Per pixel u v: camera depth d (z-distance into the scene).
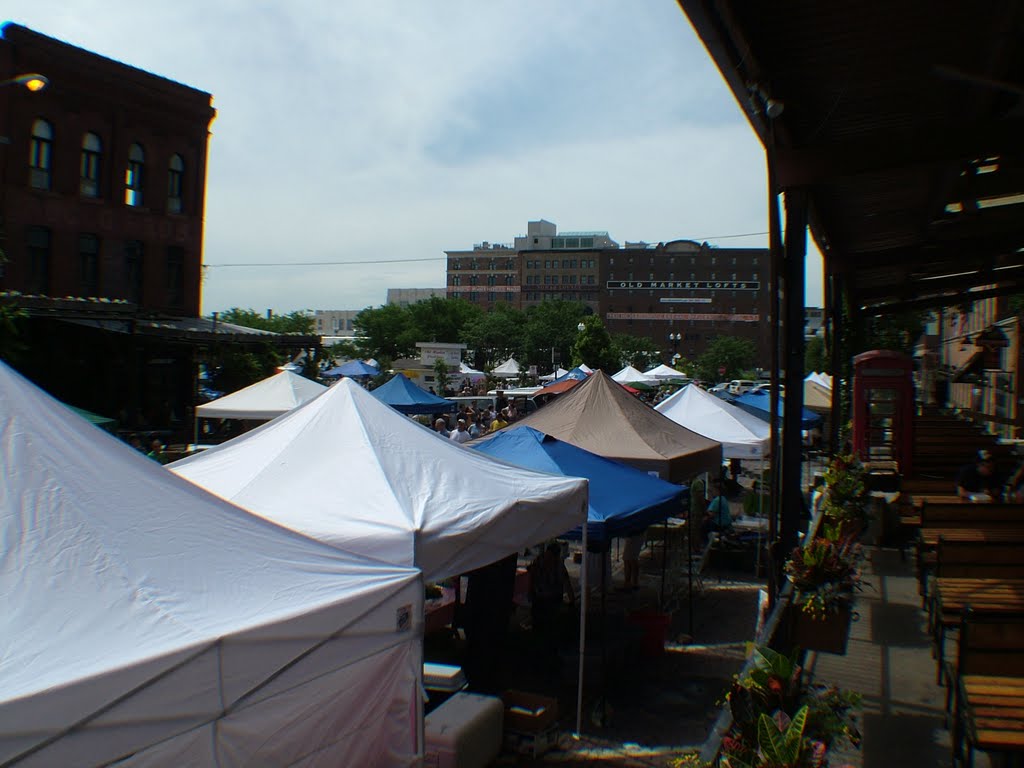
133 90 35.41
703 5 5.35
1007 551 7.31
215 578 3.84
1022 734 4.57
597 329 60.50
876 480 16.17
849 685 7.25
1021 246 14.35
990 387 26.02
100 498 3.84
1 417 3.82
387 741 4.42
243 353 30.58
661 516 8.92
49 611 3.22
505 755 6.86
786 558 8.51
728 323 126.50
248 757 3.58
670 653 9.58
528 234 148.75
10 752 2.76
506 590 8.22
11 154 31.27
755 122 7.11
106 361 26.62
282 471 6.95
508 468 7.90
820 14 6.03
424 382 50.59
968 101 8.20
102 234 34.44
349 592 4.18
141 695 3.13
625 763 6.75
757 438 14.73
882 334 34.50
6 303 19.23
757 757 3.64
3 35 30.89
